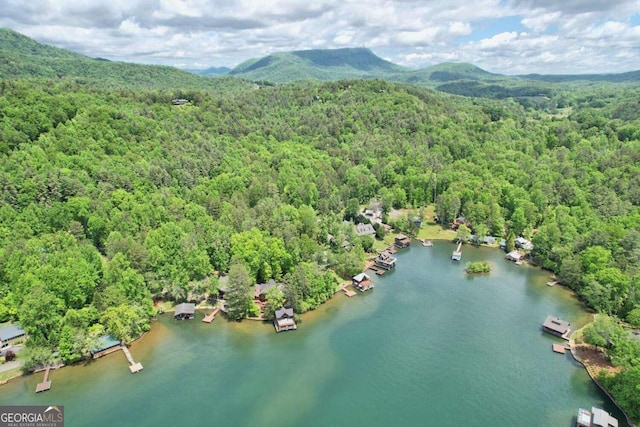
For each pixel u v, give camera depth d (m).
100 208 160.50
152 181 194.25
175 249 140.75
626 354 100.00
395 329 126.44
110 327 112.50
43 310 105.38
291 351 115.31
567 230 171.00
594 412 89.88
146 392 99.56
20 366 105.31
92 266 125.69
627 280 129.50
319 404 96.75
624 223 168.75
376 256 179.00
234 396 98.69
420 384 103.62
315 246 156.25
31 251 131.75
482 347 118.00
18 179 160.00
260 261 143.00
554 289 151.50
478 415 94.25
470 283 156.88
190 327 125.38
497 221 197.75
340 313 135.00
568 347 117.19
